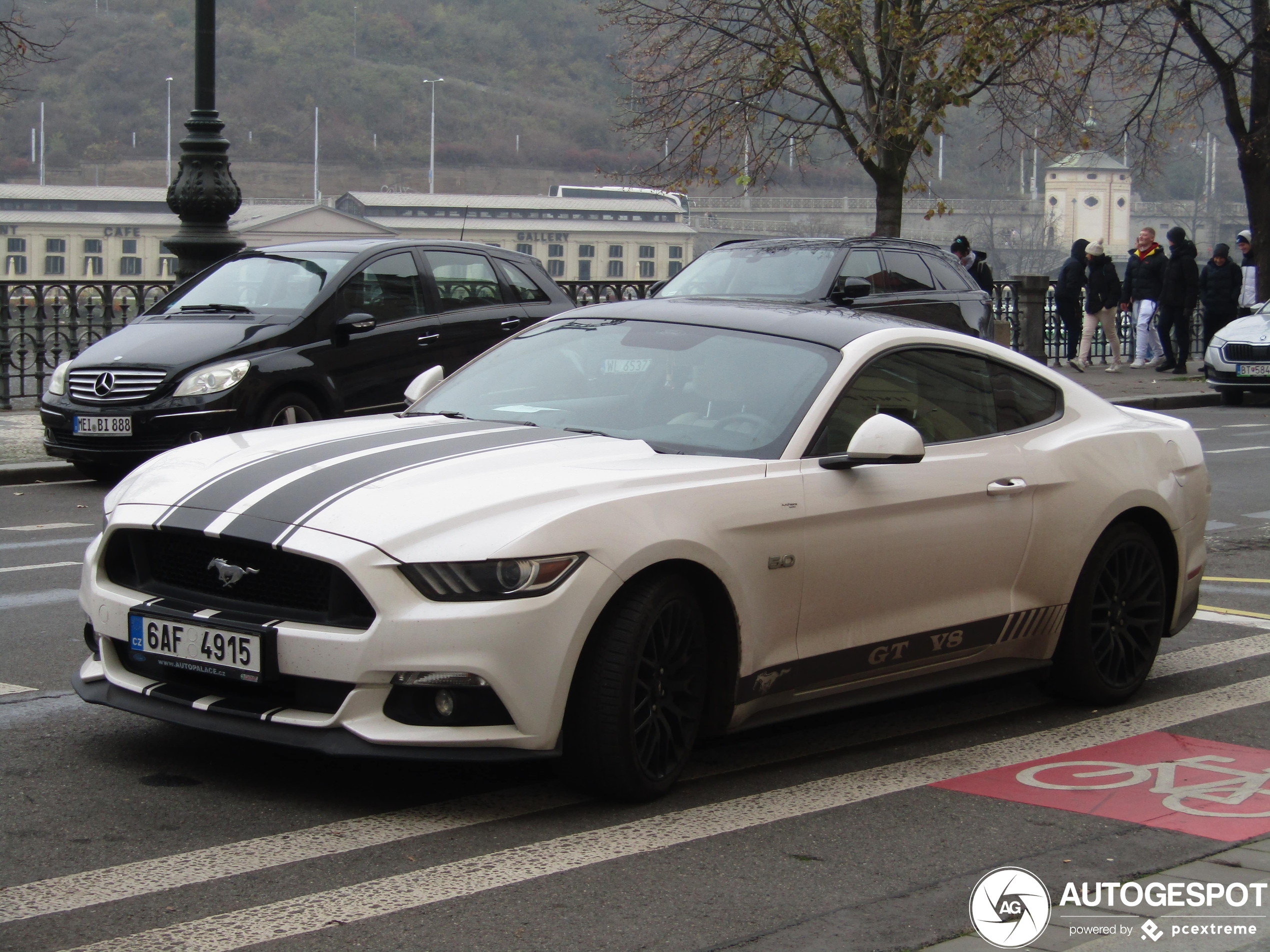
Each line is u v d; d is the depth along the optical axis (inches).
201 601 174.6
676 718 177.9
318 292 450.3
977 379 221.8
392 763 188.9
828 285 535.8
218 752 192.1
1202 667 257.8
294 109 3924.7
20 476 458.0
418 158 3907.5
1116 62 1026.1
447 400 220.4
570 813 172.1
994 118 1053.2
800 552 187.0
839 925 140.5
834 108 927.7
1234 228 2851.9
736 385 203.5
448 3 4478.3
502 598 161.2
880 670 201.0
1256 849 165.0
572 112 4173.2
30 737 196.7
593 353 219.0
